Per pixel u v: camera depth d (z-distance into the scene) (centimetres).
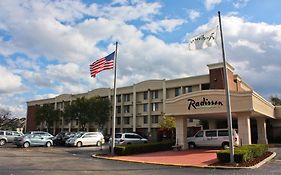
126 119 7038
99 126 7069
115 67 2611
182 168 1733
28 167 1673
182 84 6066
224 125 3869
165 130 4650
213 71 4584
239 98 2516
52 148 3488
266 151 2436
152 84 6562
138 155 2528
